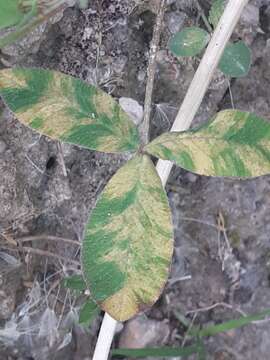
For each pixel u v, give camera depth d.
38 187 0.17
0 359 0.18
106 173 0.18
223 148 0.13
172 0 0.17
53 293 0.18
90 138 0.13
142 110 0.18
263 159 0.13
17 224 0.17
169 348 0.19
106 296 0.12
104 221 0.12
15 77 0.13
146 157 0.13
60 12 0.16
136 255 0.12
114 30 0.17
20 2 0.14
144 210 0.12
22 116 0.13
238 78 0.19
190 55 0.16
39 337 0.18
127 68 0.17
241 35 0.19
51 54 0.16
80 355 0.19
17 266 0.17
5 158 0.16
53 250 0.18
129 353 0.18
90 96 0.13
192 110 0.15
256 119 0.13
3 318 0.18
